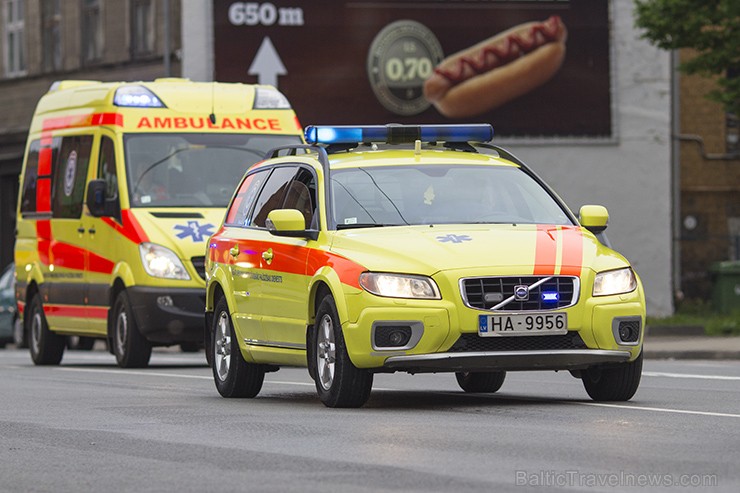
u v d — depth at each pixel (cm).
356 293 3400
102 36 11456
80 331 6062
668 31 8350
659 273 9988
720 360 6344
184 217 5653
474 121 9794
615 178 9925
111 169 5816
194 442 2853
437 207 3672
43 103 6619
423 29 9725
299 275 3662
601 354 3416
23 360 7169
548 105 9856
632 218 9956
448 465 2438
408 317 3344
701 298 10869
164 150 5806
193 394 4184
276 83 9606
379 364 3381
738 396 3803
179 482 2333
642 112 9925
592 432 2886
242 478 2350
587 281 3412
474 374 4100
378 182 3734
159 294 5541
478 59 9775
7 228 12888
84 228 5984
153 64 10956
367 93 9681
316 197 3728
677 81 10431
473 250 3412
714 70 8406
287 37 9606
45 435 3036
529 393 4038
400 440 2797
